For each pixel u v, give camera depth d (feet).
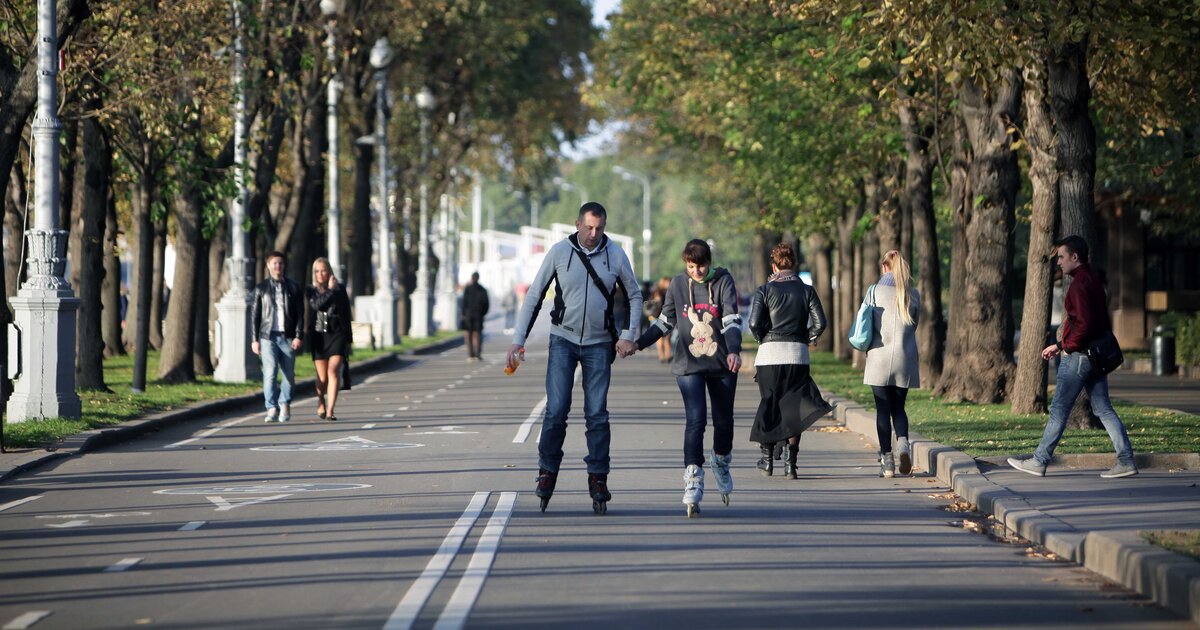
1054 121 204.95
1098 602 91.81
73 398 212.02
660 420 234.17
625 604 89.66
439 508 131.64
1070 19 181.78
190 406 250.98
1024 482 142.41
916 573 101.14
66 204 286.87
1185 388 313.53
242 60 295.48
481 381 354.33
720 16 320.09
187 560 105.50
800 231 437.99
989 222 249.34
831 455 182.29
